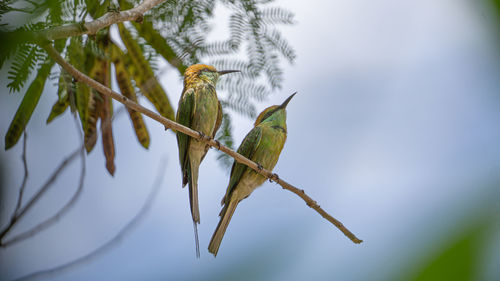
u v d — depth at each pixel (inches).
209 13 295.0
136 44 316.8
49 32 213.0
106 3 287.3
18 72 195.5
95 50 310.2
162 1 290.4
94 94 333.1
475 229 73.8
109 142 350.0
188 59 305.4
